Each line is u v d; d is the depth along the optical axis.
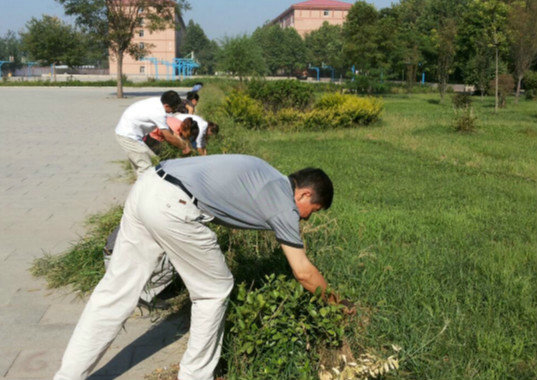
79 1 29.81
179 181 2.49
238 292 3.04
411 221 5.65
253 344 2.71
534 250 4.69
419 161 10.03
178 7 31.61
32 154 10.48
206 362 2.67
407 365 2.90
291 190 2.56
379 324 3.22
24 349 3.12
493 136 13.94
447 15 62.28
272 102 17.30
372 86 39.88
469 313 3.47
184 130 6.44
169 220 2.45
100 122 17.34
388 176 8.48
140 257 2.60
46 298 3.84
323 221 5.04
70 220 5.86
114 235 3.50
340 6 95.62
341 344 2.91
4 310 3.63
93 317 2.58
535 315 3.39
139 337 3.30
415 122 17.36
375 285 3.73
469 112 15.36
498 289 3.82
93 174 8.55
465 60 47.12
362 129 15.42
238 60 34.16
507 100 31.70
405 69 49.28
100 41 32.09
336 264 3.99
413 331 3.10
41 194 7.10
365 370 2.62
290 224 2.46
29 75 79.06
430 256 4.48
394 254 4.47
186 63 76.38
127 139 6.07
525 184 7.96
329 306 2.75
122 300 2.62
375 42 40.41
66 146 11.67
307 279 2.54
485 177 8.54
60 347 3.15
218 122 11.39
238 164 2.54
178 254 2.56
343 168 9.07
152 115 6.04
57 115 19.72
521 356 2.98
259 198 2.47
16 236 5.28
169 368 2.96
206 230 2.55
